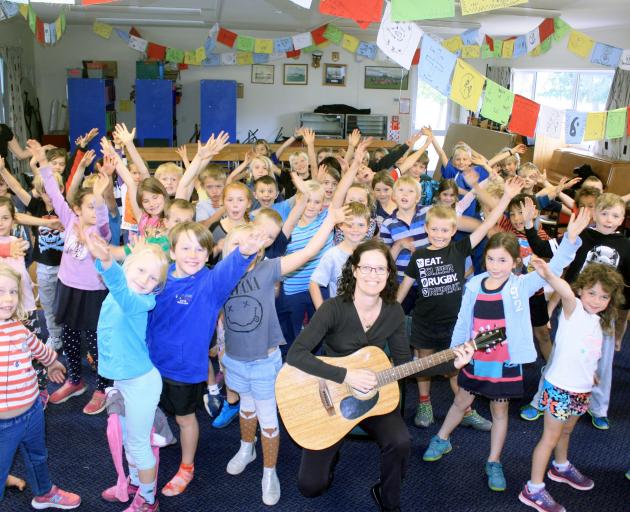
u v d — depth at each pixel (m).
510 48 6.25
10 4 4.22
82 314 3.26
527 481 2.82
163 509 2.56
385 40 2.70
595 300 2.48
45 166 3.22
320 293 2.97
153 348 2.46
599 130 3.33
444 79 2.92
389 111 12.74
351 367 2.33
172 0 8.57
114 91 11.55
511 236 2.64
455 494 2.74
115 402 2.36
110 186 3.45
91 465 2.87
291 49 7.71
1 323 2.16
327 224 2.58
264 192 3.71
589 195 3.90
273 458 2.64
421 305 3.10
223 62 9.20
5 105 9.37
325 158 5.16
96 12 9.27
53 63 11.45
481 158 4.67
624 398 3.71
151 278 2.25
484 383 2.68
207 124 10.98
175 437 3.11
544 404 2.60
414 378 3.28
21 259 2.95
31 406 2.27
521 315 2.62
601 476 2.90
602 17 7.90
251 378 2.58
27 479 2.68
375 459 3.01
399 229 3.58
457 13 7.39
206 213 3.89
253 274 2.53
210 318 2.42
